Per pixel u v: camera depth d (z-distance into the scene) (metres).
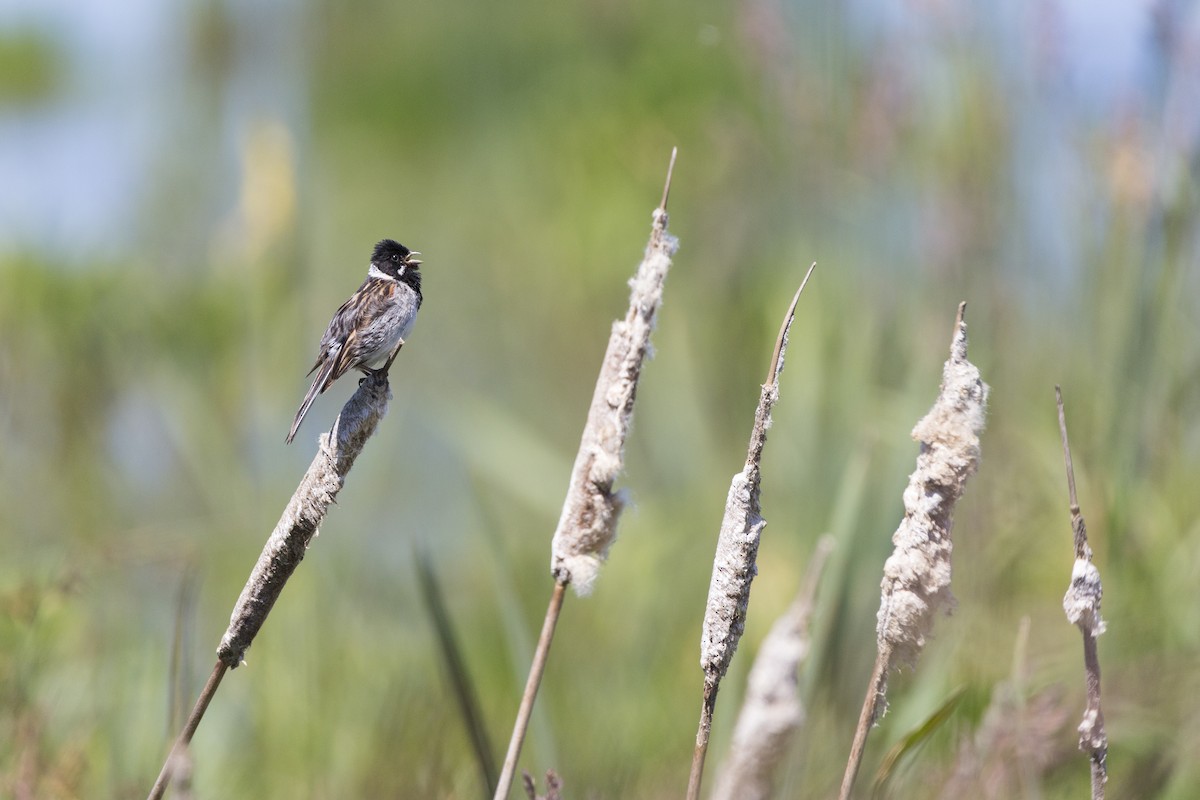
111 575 10.13
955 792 6.20
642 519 13.05
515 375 19.05
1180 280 9.80
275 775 8.74
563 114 20.78
